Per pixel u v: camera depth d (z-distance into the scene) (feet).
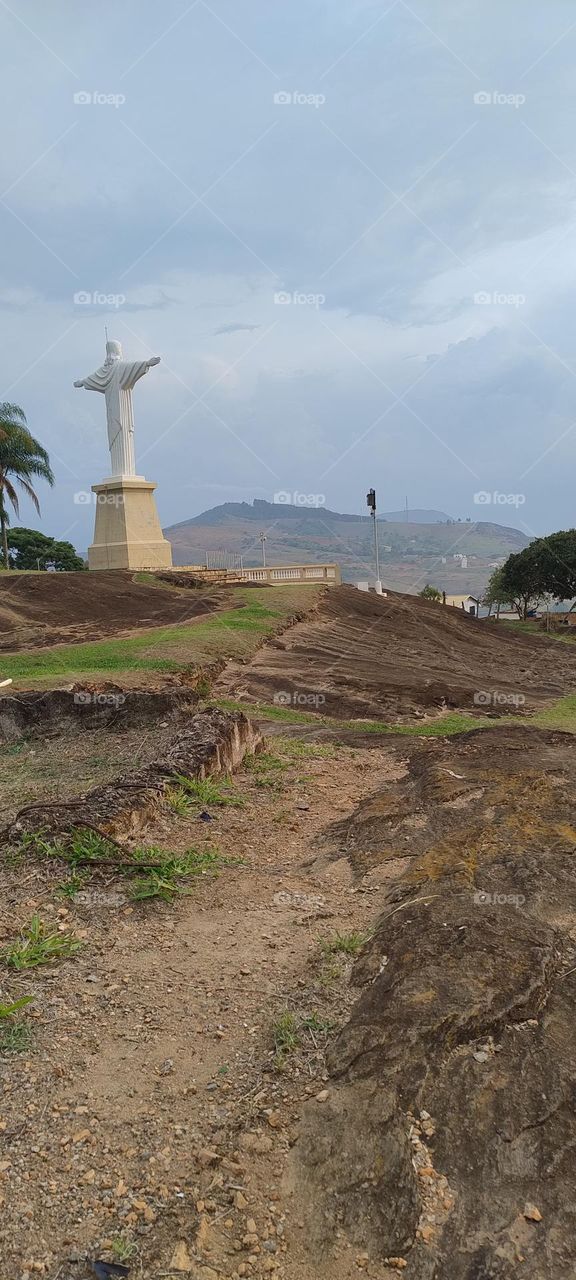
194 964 16.17
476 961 15.17
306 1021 14.06
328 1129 11.67
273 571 120.88
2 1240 9.90
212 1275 9.66
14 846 20.83
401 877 19.98
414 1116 11.94
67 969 15.74
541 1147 11.46
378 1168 11.10
